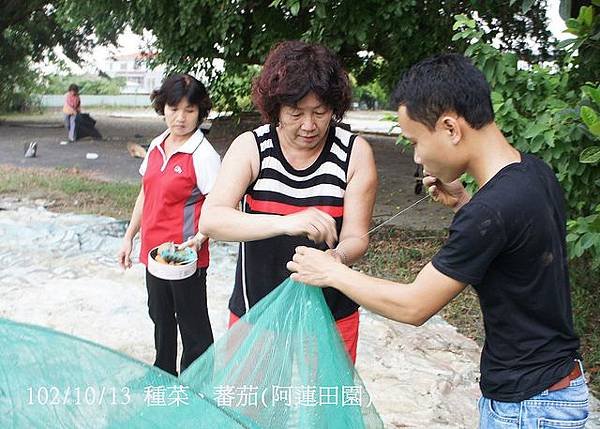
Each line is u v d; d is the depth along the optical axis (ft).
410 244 23.86
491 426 6.42
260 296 8.00
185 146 10.84
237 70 29.35
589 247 12.10
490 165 6.05
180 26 26.48
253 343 6.95
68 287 18.39
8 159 43.80
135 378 5.56
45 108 97.30
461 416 12.31
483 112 5.91
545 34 25.17
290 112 7.29
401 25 22.82
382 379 13.62
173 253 10.72
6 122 74.79
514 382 6.15
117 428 5.44
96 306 17.16
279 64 7.26
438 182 7.57
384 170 41.22
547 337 6.09
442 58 6.07
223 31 24.91
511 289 5.98
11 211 27.09
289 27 25.95
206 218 7.63
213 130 51.67
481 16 24.20
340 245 7.60
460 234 5.83
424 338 15.81
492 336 6.30
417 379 13.62
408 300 6.07
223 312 16.93
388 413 12.22
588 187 13.02
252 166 7.83
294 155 7.80
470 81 5.89
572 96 13.17
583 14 12.29
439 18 23.93
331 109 7.43
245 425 5.86
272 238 7.88
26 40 76.02
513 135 12.89
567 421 6.12
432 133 5.99
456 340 15.88
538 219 5.82
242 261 8.12
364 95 90.12
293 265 6.77
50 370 5.41
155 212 11.01
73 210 27.89
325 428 6.77
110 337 15.40
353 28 21.77
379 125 73.56
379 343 15.39
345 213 7.86
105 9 28.91
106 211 27.81
